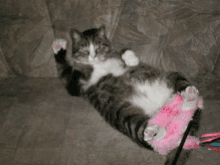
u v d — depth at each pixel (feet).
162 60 4.66
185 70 4.77
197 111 3.91
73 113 4.47
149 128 3.61
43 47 4.75
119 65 4.72
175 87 4.26
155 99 4.49
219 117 4.17
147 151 3.77
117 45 4.60
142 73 4.64
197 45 4.55
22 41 4.69
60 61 4.81
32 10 4.36
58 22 4.42
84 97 4.74
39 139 4.05
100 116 4.40
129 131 4.04
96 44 4.47
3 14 4.42
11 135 4.14
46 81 5.08
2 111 4.54
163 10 4.24
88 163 3.66
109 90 4.66
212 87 4.68
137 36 4.48
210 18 4.29
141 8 4.23
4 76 5.22
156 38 4.48
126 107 4.42
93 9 4.27
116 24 4.39
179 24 4.36
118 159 3.70
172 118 3.81
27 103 4.68
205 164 3.53
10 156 3.80
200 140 3.67
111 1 4.18
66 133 4.12
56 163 3.68
